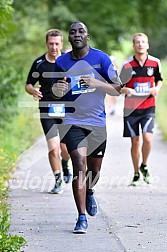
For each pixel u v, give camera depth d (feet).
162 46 306.35
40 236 55.62
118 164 95.40
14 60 111.75
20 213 63.72
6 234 50.16
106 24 214.90
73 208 66.33
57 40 72.59
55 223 60.08
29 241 53.98
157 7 219.41
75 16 206.59
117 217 62.59
